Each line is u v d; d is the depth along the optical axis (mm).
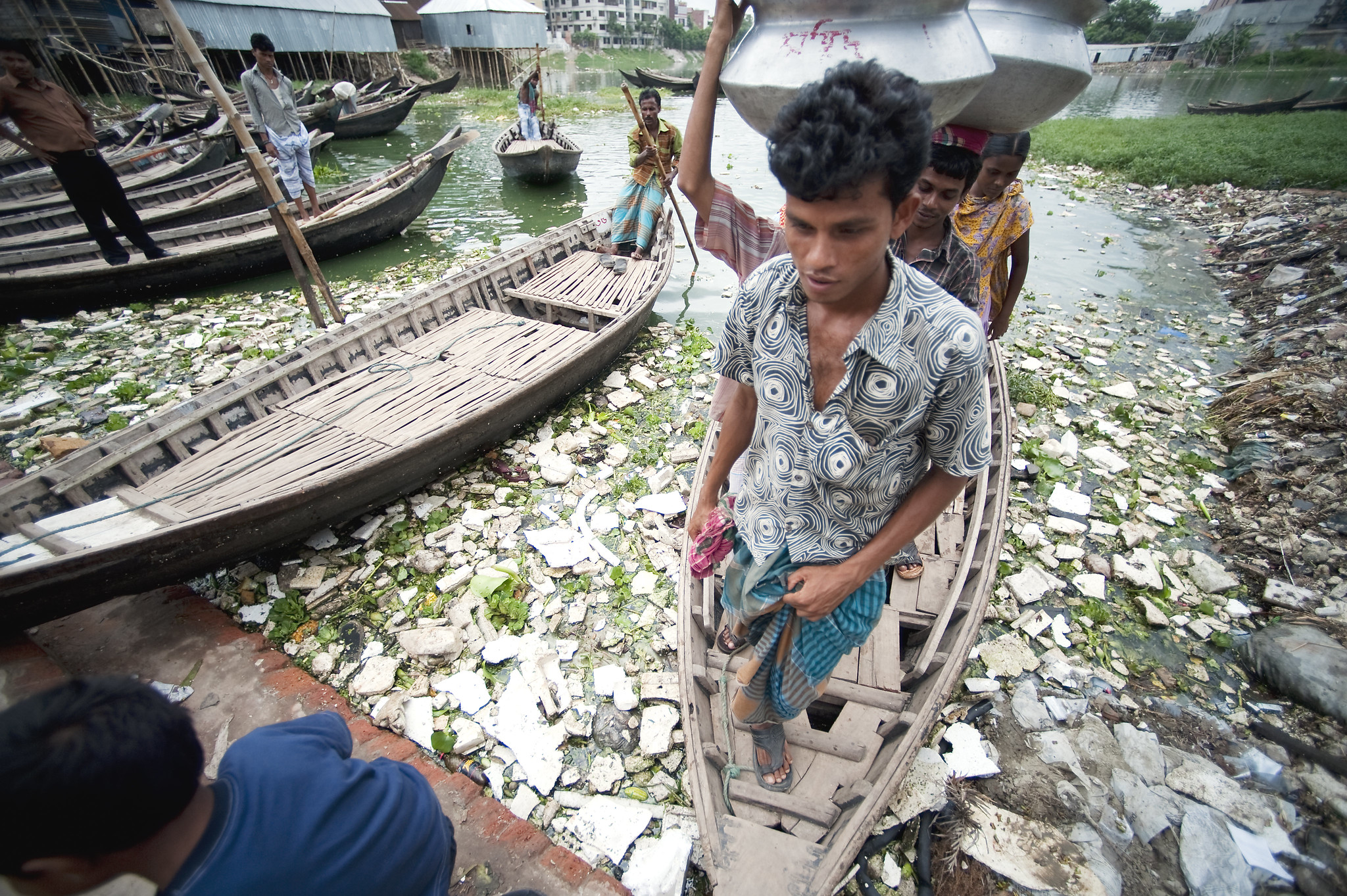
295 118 8414
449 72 33031
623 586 3777
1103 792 2744
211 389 4223
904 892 2439
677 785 2822
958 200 2393
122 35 20234
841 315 1372
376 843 1256
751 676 1992
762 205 10633
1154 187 12984
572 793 2789
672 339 6645
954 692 3186
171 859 1082
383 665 3266
